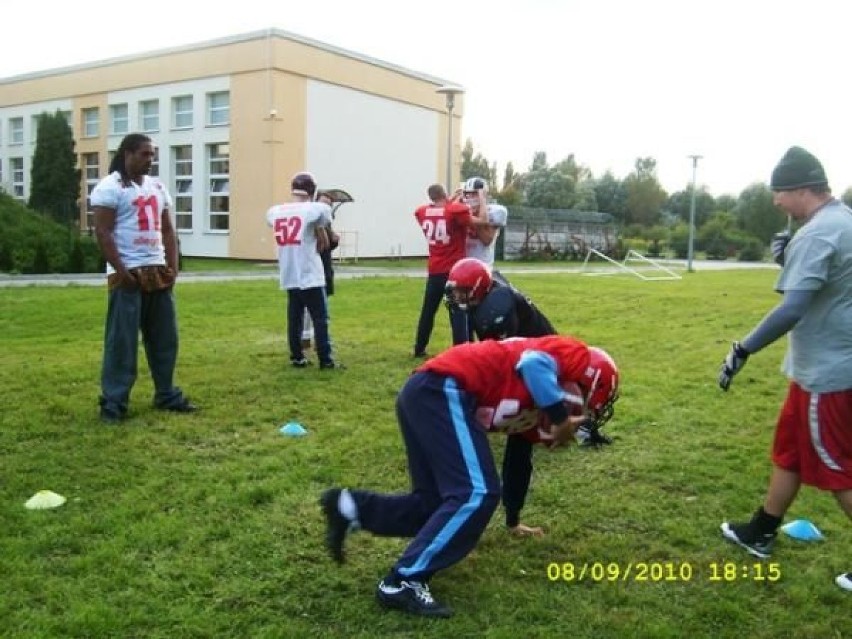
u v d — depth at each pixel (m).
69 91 36.12
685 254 51.16
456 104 37.66
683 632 3.32
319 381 7.78
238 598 3.51
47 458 5.30
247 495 4.64
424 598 3.40
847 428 3.65
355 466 5.31
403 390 3.57
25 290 16.12
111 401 6.21
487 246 8.74
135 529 4.14
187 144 32.03
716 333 11.63
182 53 31.66
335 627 3.30
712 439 6.07
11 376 7.71
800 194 3.75
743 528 4.18
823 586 3.76
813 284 3.55
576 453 5.70
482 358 3.49
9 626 3.20
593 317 13.41
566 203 69.00
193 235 32.19
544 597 3.58
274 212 8.27
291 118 30.02
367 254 33.88
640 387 7.82
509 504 4.23
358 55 32.41
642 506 4.71
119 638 3.16
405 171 35.38
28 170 38.75
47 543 3.96
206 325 11.45
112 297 6.16
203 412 6.54
